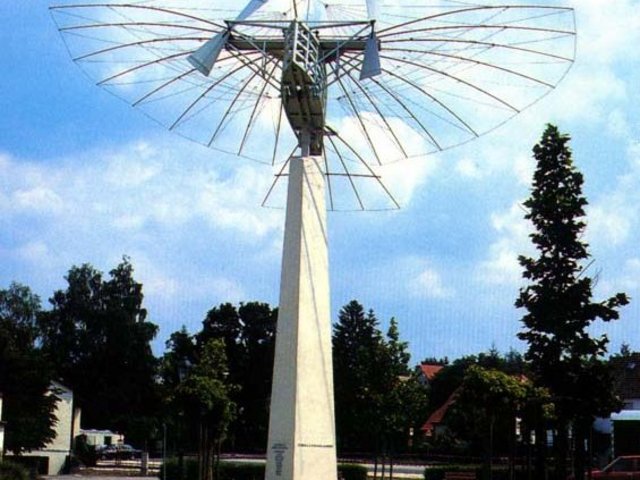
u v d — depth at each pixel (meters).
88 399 100.25
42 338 100.81
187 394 39.22
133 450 91.00
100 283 104.75
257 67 23.12
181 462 46.16
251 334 102.62
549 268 31.92
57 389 67.62
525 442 42.00
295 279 21.09
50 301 103.88
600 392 31.34
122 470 68.94
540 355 31.73
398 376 48.50
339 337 100.62
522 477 44.44
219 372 43.12
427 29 21.30
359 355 50.19
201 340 102.12
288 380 20.59
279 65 22.80
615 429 48.56
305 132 22.61
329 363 21.28
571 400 31.41
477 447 73.25
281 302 21.06
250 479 49.56
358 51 22.45
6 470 44.44
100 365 101.44
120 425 97.88
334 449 20.81
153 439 94.56
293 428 20.33
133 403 101.31
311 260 21.38
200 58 21.67
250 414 99.25
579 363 31.41
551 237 32.09
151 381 102.69
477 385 36.41
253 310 103.31
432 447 76.69
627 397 54.91
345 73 22.95
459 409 40.06
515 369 100.75
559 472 32.09
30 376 63.38
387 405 47.56
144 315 105.25
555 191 32.34
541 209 32.22
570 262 31.94
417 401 48.34
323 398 20.92
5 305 98.94
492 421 36.78
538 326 31.80
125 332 102.00
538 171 32.78
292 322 20.86
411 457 76.06
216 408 39.62
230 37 22.20
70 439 70.88
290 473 20.12
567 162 32.59
